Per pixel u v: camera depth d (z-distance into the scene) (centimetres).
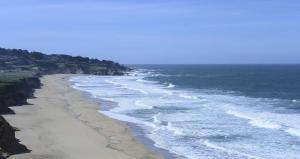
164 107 5431
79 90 8106
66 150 2886
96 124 4009
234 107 5462
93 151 2900
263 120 4297
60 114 4559
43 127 3706
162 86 9888
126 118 4500
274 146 3155
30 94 6397
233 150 3030
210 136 3522
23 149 2775
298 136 3509
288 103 6041
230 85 10356
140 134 3606
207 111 5019
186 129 3828
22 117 4222
